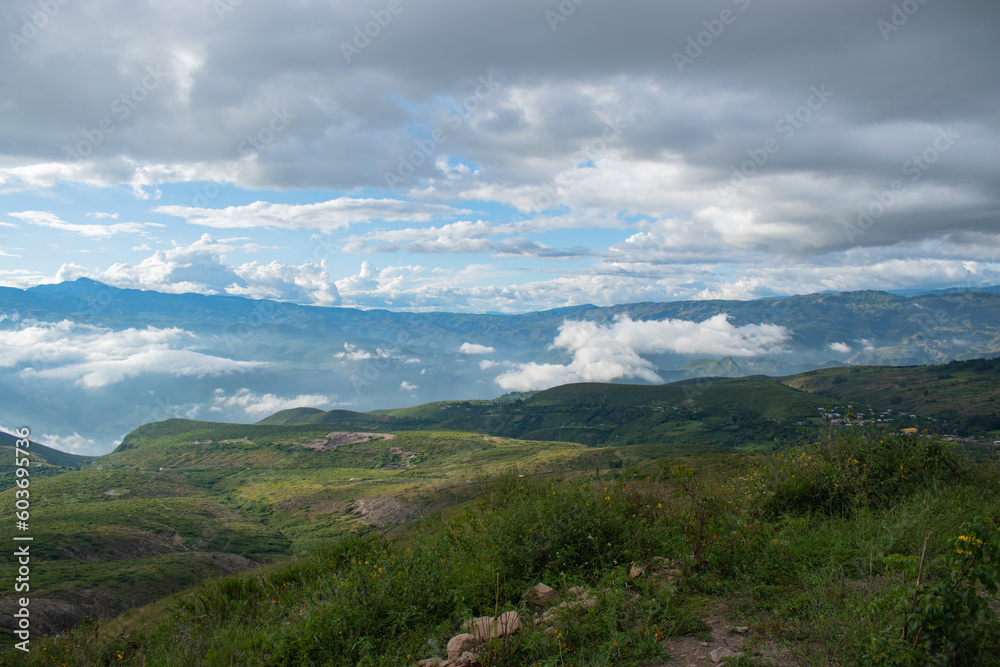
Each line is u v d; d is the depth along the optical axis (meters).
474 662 5.36
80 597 60.81
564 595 6.53
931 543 6.60
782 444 11.39
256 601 9.63
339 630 6.53
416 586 7.25
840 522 8.10
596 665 4.93
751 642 5.06
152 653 8.26
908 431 10.69
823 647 4.82
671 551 7.51
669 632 5.41
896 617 4.75
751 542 7.39
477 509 11.49
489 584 7.17
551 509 8.25
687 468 9.21
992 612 4.57
